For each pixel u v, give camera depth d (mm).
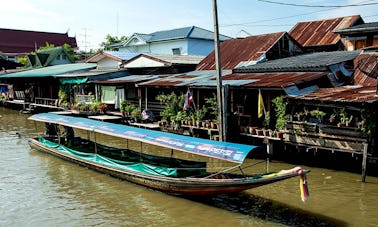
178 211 10930
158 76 24141
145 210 11047
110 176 14375
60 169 15469
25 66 46562
